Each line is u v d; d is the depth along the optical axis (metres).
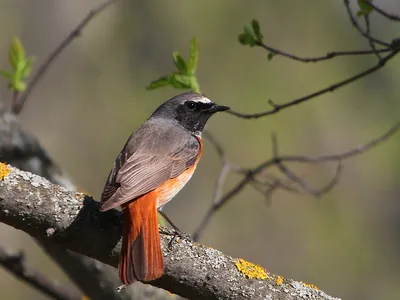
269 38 14.38
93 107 14.36
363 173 14.63
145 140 6.97
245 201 14.30
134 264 5.34
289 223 14.35
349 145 14.36
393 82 14.78
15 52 8.16
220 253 5.64
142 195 5.90
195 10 14.20
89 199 5.50
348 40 14.73
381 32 14.95
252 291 5.57
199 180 14.12
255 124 13.93
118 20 14.41
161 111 7.59
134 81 14.26
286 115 14.09
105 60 14.41
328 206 14.43
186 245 5.59
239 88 13.99
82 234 5.43
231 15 14.26
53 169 8.05
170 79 6.80
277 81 14.16
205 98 7.62
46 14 15.12
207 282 5.53
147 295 7.59
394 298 14.22
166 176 6.67
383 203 14.66
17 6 14.98
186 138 7.22
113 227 5.55
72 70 14.54
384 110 14.71
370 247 14.46
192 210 14.17
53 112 14.38
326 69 14.49
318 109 14.24
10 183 5.26
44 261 13.42
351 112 14.56
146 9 14.36
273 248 14.24
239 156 13.82
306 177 14.15
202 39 14.09
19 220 5.29
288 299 5.60
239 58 14.12
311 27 14.55
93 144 14.15
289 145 13.98
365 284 14.24
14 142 7.81
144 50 14.34
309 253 14.30
